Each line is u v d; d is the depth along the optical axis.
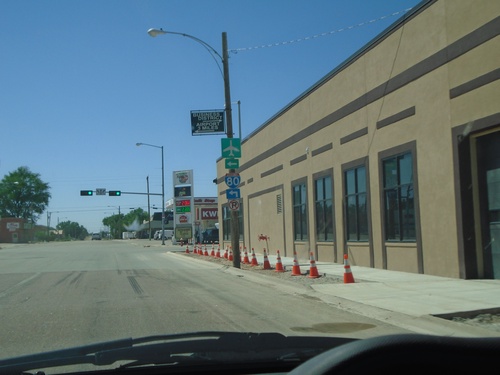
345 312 10.95
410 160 17.05
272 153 30.59
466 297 11.73
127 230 159.38
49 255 37.34
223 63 22.25
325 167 23.19
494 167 14.23
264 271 19.75
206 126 23.48
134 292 14.32
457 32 14.77
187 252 36.38
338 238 22.08
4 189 107.38
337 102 21.91
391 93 17.92
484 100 13.83
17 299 13.16
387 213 18.48
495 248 14.30
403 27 17.20
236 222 21.91
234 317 10.30
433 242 15.84
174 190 57.66
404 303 11.27
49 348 7.75
